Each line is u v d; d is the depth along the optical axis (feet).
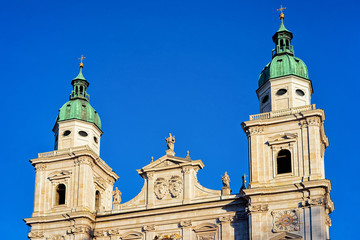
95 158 339.16
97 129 355.77
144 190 326.85
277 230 296.10
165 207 317.63
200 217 313.32
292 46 339.36
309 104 323.98
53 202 332.19
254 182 306.55
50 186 335.88
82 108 353.51
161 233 316.40
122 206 327.47
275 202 300.61
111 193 353.31
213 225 310.45
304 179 300.81
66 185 333.01
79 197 328.08
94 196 337.11
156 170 326.65
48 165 339.77
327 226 309.01
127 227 322.34
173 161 325.62
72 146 343.87
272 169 307.99
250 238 297.74
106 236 324.60
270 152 310.86
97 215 327.47
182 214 315.99
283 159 310.86
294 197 299.17
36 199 333.83
